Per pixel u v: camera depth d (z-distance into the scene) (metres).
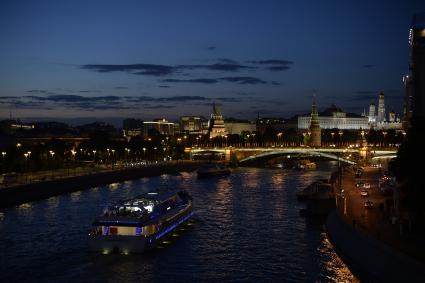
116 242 106.38
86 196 198.00
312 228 131.12
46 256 104.69
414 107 150.12
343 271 94.94
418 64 149.75
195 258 104.19
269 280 90.69
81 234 123.19
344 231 106.69
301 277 91.94
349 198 150.62
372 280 84.06
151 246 108.81
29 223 137.00
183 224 133.50
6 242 115.50
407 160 105.38
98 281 90.69
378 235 91.38
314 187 176.75
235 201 180.88
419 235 93.94
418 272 71.56
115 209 114.75
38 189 188.12
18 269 96.56
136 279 91.69
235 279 91.44
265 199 185.50
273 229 130.38
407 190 107.12
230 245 114.44
